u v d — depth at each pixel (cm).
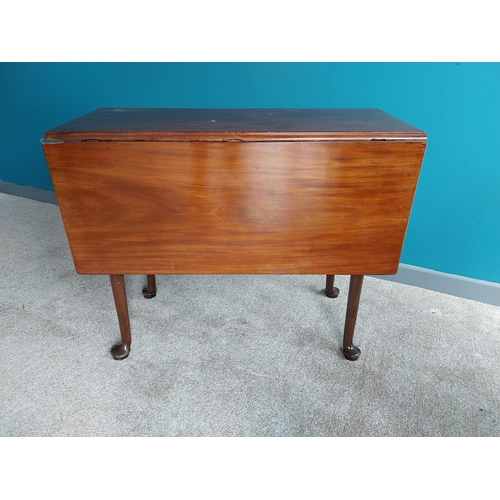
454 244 167
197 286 178
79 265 120
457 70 141
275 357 137
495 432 111
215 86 180
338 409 118
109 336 147
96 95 212
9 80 233
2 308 160
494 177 150
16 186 269
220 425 113
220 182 107
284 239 115
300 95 167
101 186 108
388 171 105
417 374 131
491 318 158
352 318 131
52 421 114
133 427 112
